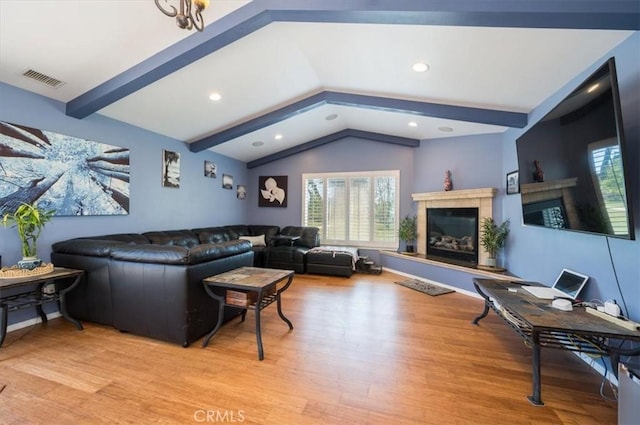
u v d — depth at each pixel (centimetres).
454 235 494
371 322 304
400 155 589
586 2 173
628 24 178
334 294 408
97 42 244
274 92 396
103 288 272
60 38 235
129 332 267
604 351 176
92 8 213
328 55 309
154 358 224
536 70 261
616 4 170
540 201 261
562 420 164
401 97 381
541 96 304
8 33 222
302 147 649
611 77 164
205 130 475
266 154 670
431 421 162
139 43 253
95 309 279
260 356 226
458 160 498
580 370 215
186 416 162
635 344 190
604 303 201
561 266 273
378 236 608
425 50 264
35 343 246
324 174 647
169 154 468
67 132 321
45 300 263
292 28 266
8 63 251
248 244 323
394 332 279
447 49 256
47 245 301
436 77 310
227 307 288
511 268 393
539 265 316
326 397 181
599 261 220
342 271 515
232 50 294
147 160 428
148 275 249
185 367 212
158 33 245
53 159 306
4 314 240
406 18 207
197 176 536
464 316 324
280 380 198
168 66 266
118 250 262
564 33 209
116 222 380
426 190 546
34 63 256
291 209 673
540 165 258
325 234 646
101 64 270
